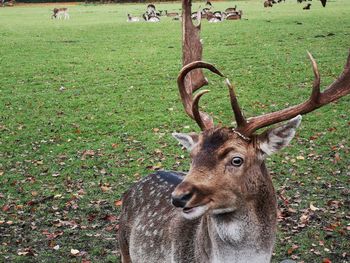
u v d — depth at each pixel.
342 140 12.94
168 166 11.80
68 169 11.85
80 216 9.51
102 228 9.05
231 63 23.56
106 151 12.95
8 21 47.31
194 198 4.37
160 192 5.98
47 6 71.94
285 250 8.09
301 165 11.45
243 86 19.16
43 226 9.19
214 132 4.65
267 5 56.41
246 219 4.62
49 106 17.38
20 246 8.54
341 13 42.59
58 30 38.44
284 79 19.92
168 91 18.89
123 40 32.28
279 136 4.65
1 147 13.45
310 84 18.97
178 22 42.47
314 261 7.80
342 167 11.24
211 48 27.72
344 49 25.36
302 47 26.56
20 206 9.95
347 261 7.78
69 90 19.61
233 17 41.94
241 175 4.54
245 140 4.67
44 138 14.09
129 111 16.42
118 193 10.45
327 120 14.52
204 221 4.88
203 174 4.44
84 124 15.23
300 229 8.67
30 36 35.22
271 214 4.75
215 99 17.42
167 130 14.47
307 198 9.80
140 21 44.22
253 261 4.70
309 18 39.75
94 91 19.33
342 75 5.13
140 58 25.69
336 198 9.76
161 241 5.50
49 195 10.43
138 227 5.96
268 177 4.79
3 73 23.08
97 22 44.06
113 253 8.24
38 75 22.50
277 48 26.66
